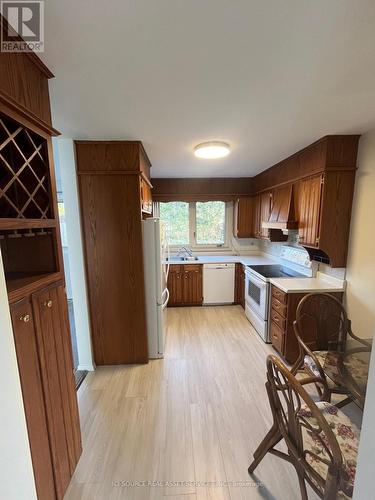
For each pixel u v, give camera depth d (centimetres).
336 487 93
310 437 120
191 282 417
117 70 119
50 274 125
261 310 305
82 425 180
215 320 366
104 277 243
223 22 91
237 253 468
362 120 184
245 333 324
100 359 256
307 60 114
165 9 85
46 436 116
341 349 176
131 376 238
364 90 141
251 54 109
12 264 129
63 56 108
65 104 153
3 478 77
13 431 82
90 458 154
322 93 143
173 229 462
